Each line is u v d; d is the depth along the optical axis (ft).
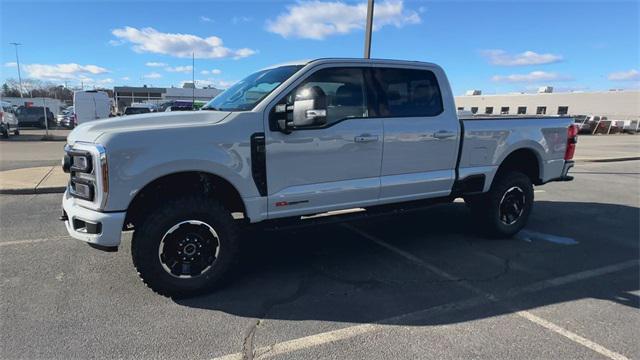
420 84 17.44
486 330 11.97
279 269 16.26
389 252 18.33
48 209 24.57
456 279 15.53
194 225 13.44
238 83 17.24
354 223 22.84
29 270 15.55
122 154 12.35
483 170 19.03
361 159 15.94
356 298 13.87
